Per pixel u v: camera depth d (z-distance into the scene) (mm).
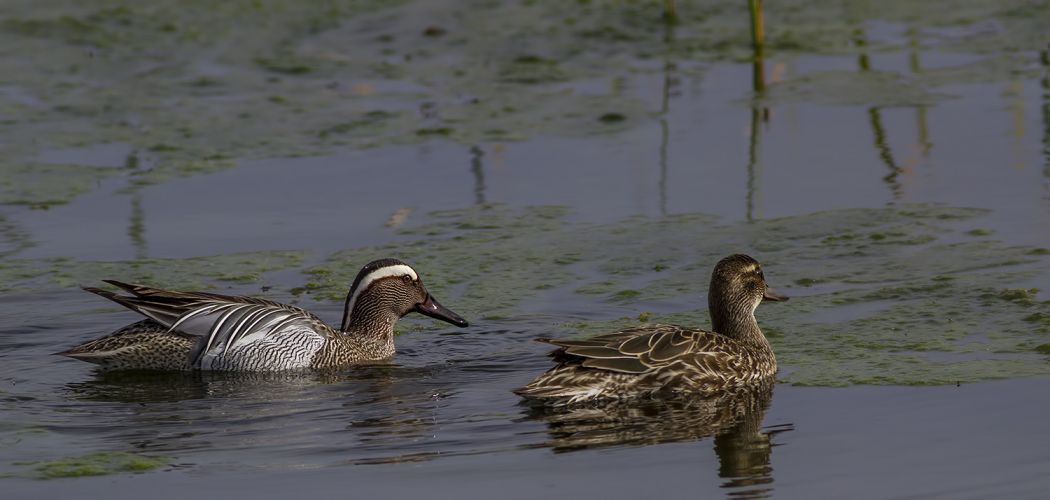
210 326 13820
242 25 27281
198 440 11383
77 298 15516
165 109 22625
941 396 11719
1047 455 10273
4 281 15930
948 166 19047
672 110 22156
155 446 11227
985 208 17375
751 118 21641
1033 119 20734
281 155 20484
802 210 17797
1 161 20109
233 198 18844
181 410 12289
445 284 15852
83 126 21766
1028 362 12453
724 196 18484
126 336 13742
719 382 12406
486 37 26438
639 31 26609
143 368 13781
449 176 19562
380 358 14219
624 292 15422
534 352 13867
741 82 23500
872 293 14828
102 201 18703
